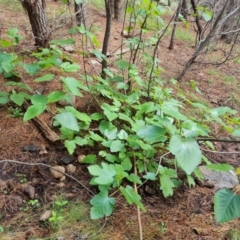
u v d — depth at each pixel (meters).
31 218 1.78
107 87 2.70
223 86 4.03
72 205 1.89
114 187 1.90
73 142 2.16
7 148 2.29
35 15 3.37
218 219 1.05
